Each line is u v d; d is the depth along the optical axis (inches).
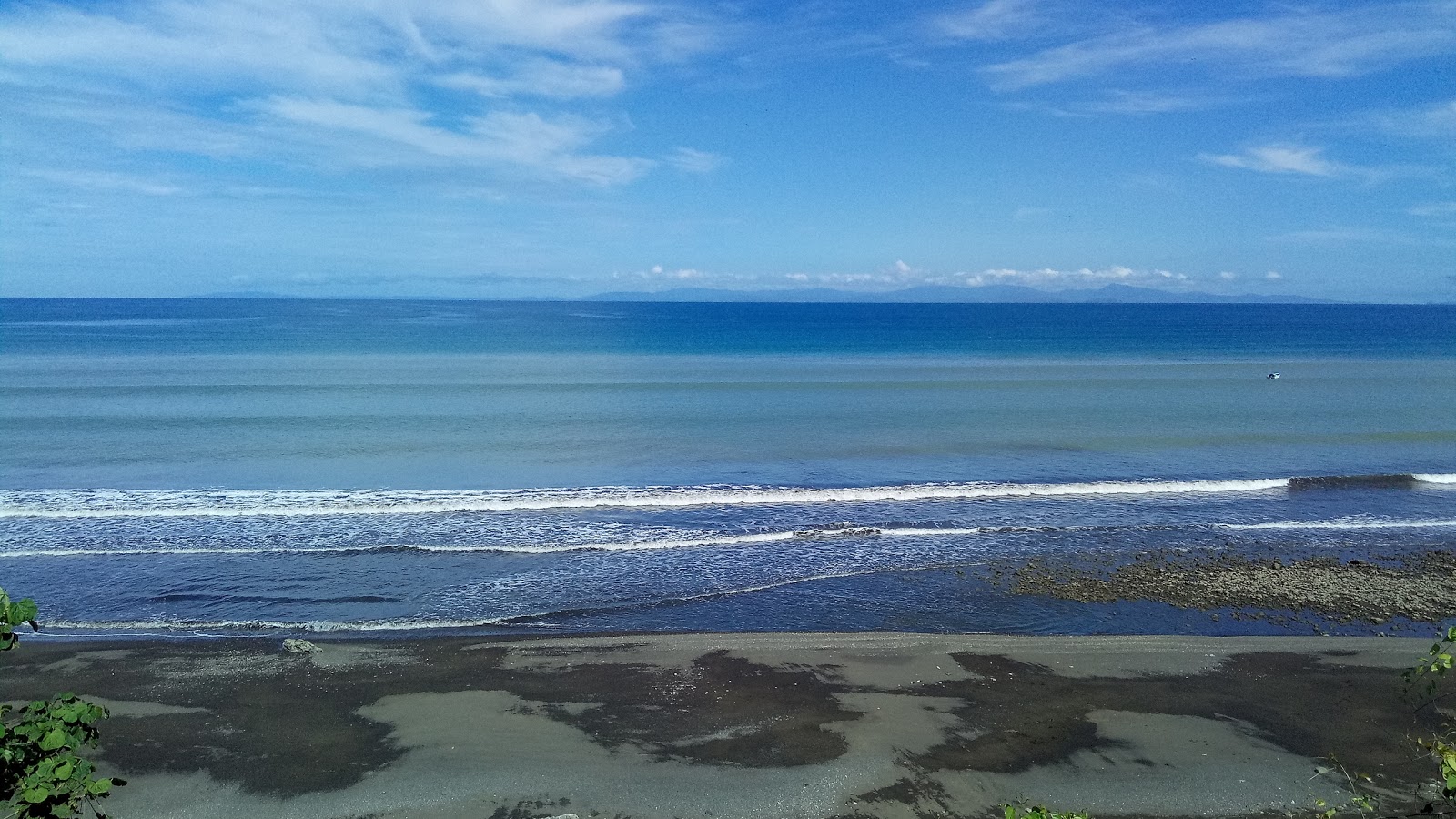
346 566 544.4
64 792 183.5
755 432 1011.9
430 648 418.0
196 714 348.8
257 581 516.4
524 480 785.6
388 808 289.6
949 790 303.6
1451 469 838.5
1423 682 387.5
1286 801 299.0
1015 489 751.7
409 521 643.5
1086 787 305.9
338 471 808.9
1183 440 971.9
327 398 1251.8
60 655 403.5
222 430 994.7
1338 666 406.6
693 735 338.0
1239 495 750.5
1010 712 360.2
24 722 193.9
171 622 450.3
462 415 1113.4
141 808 285.4
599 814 287.6
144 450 884.6
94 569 530.6
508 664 400.5
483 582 520.4
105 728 335.9
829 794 300.5
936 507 702.5
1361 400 1291.8
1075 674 396.5
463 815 286.4
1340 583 526.0
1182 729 347.3
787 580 531.5
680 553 579.5
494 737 334.6
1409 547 603.5
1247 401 1279.5
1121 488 761.6
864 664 404.8
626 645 423.5
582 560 564.4
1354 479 792.9
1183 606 490.9
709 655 412.8
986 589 517.7
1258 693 379.6
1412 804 294.2
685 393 1330.0
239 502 689.0
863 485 770.2
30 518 637.3
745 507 697.0
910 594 507.8
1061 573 544.4
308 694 367.9
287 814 285.4
